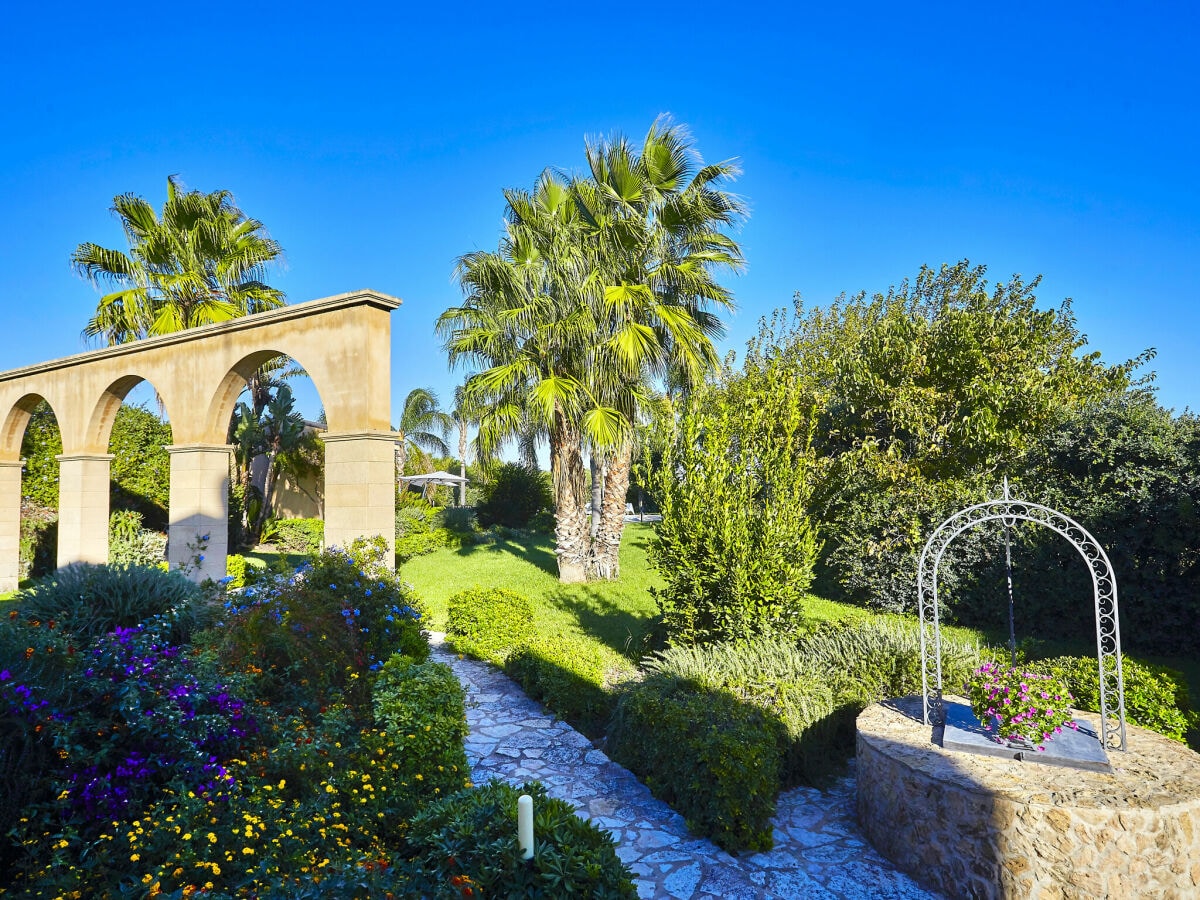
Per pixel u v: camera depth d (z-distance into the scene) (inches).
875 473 446.0
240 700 166.1
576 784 192.1
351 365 375.6
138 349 482.9
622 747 206.4
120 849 120.7
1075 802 133.8
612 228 480.7
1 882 118.4
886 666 229.6
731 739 165.2
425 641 278.5
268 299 673.6
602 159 501.0
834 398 519.8
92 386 516.7
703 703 187.2
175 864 113.9
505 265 483.2
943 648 236.8
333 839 127.3
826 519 473.4
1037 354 469.7
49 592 230.2
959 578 399.2
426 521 802.2
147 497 703.7
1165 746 164.1
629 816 174.4
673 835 165.5
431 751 164.6
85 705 143.6
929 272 681.0
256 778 141.9
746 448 271.7
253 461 941.2
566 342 479.2
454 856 111.4
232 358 431.2
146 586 243.4
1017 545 374.9
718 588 260.7
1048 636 368.8
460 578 551.2
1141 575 335.6
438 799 145.7
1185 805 133.3
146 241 595.5
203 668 166.4
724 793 160.2
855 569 438.0
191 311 617.6
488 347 511.2
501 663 307.4
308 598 238.1
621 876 110.8
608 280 486.6
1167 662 320.5
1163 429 339.9
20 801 126.3
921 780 149.1
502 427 518.9
